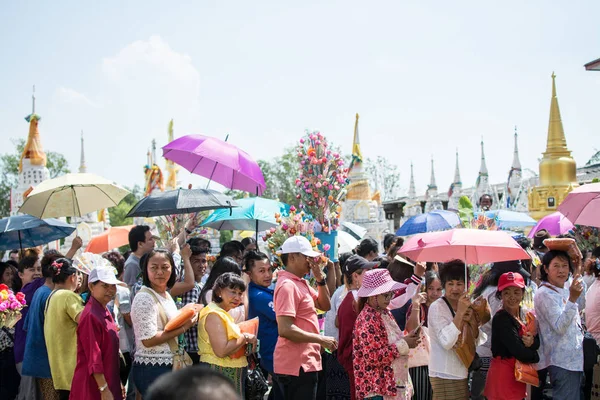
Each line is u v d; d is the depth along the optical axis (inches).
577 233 555.2
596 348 320.5
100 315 277.6
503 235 285.1
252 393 275.3
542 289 296.7
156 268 279.3
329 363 337.4
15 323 334.3
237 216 441.4
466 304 267.3
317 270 297.6
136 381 272.8
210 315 268.8
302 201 414.6
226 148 374.0
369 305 263.7
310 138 415.2
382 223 1416.1
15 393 359.9
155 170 1563.7
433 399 278.2
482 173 1432.1
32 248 466.9
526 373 273.4
